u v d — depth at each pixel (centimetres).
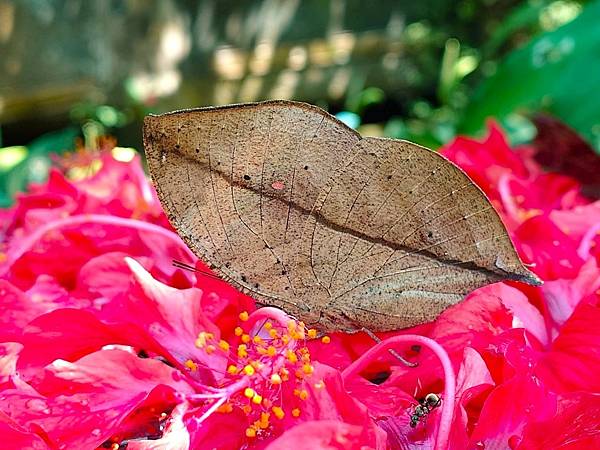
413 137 61
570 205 28
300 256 20
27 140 107
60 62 106
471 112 44
